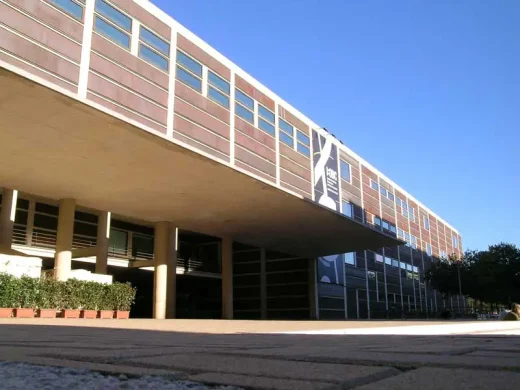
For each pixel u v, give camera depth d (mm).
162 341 7020
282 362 4176
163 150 25188
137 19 24016
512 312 30062
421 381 3172
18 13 18547
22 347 5547
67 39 20266
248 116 31109
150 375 3340
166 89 24969
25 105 20078
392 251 69750
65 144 24062
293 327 15164
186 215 38281
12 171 27844
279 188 32312
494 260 64562
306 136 37625
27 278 22719
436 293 85125
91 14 21594
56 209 40062
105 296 26438
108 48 22141
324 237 46781
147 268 42969
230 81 30000
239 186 31344
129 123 22125
